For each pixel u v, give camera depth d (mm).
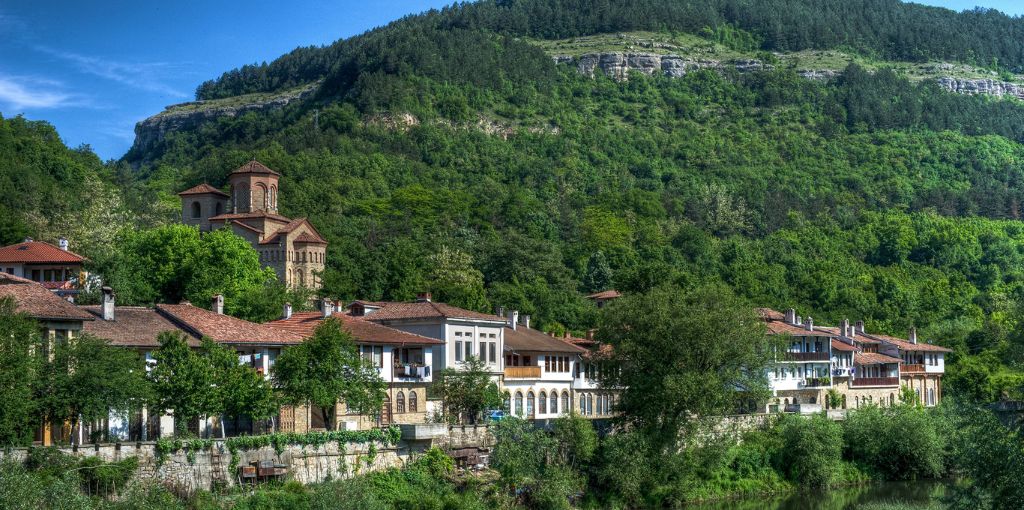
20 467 55562
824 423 107375
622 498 88188
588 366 112938
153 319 79625
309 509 66312
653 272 144500
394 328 98188
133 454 64438
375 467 77062
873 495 100438
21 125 195750
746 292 196125
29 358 63719
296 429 81188
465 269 165625
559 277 178625
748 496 98312
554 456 86500
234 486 68438
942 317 199625
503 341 104062
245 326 83812
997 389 149000
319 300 130375
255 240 159875
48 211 155250
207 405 70875
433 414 93375
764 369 107000
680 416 95812
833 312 189000
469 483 79188
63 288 106750
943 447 109375
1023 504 61750
